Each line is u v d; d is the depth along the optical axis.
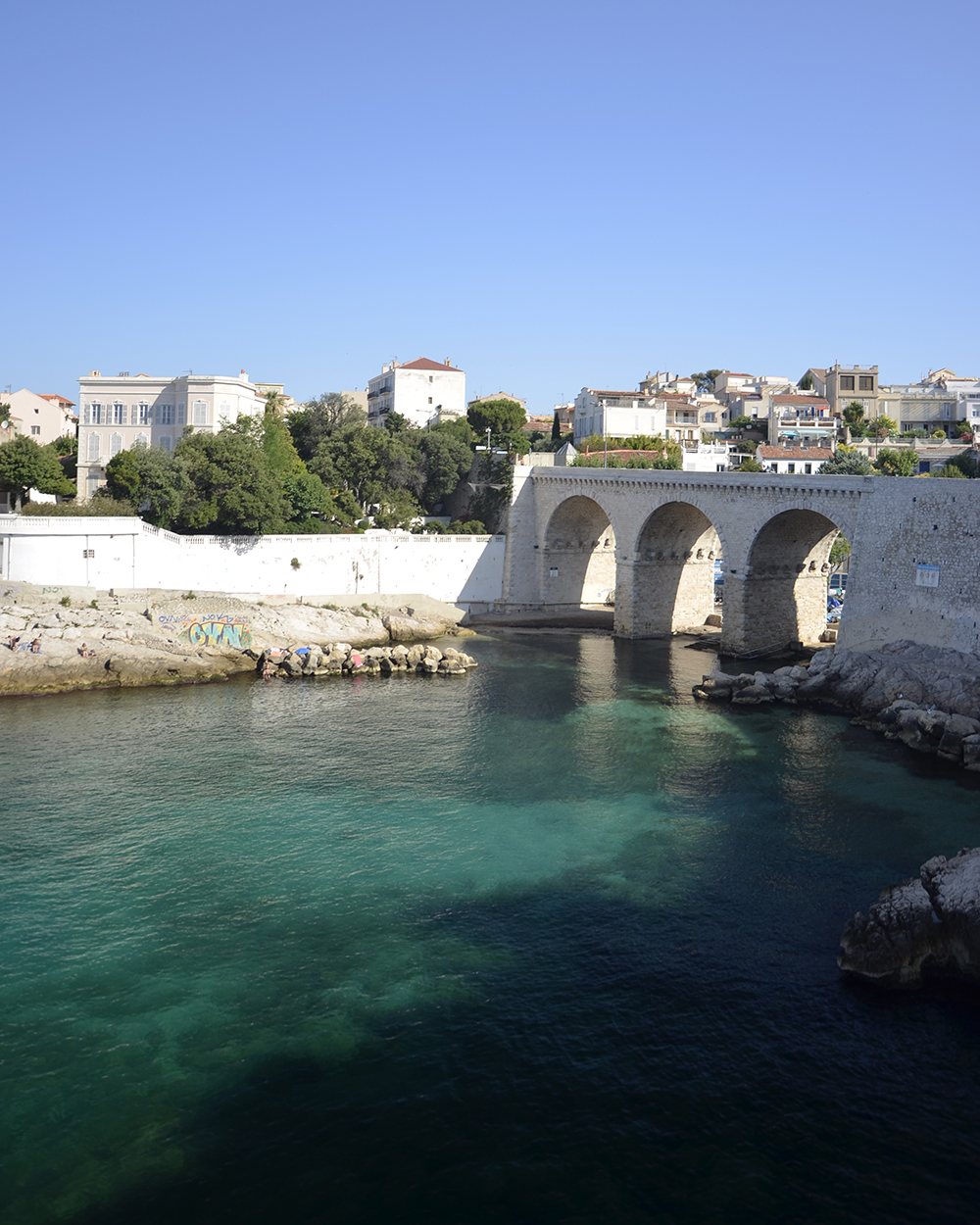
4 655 69.25
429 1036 28.48
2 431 124.12
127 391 109.38
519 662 83.56
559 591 108.00
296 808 46.47
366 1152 23.89
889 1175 23.25
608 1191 22.67
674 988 31.06
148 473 87.88
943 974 31.58
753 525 80.06
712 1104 25.67
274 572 93.38
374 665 78.88
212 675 75.06
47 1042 27.98
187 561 88.62
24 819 44.66
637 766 53.28
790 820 45.09
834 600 104.75
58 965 32.09
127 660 72.25
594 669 80.06
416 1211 22.08
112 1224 21.70
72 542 82.38
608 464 121.44
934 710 57.50
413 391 153.00
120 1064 27.06
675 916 35.78
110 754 54.72
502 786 49.97
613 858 40.94
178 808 46.47
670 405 162.00
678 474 86.62
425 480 120.19
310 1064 27.14
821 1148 24.14
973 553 63.19
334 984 31.16
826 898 37.22
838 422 152.50
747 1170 23.38
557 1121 25.00
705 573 98.31
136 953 32.94
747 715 64.62
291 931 34.53
